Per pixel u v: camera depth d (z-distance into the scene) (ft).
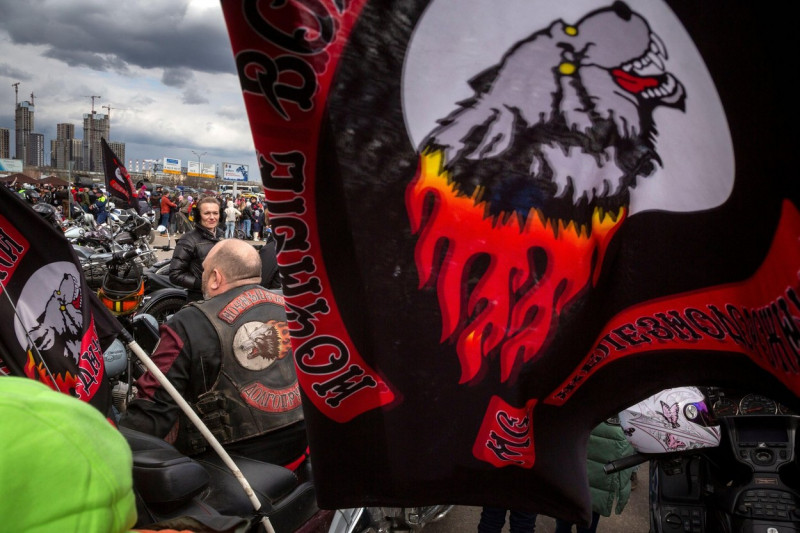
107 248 21.45
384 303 4.28
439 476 4.61
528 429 4.59
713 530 8.56
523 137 4.09
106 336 6.39
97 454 2.30
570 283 4.37
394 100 3.87
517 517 9.45
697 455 8.38
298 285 4.15
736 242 4.06
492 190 4.17
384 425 4.51
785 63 3.66
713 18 3.78
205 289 8.53
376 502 4.61
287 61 3.65
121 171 21.79
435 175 4.06
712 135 3.95
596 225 4.26
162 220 81.10
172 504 6.39
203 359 7.83
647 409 7.86
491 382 4.52
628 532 12.53
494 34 3.90
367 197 4.03
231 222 82.94
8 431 2.15
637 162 4.11
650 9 3.87
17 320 5.94
